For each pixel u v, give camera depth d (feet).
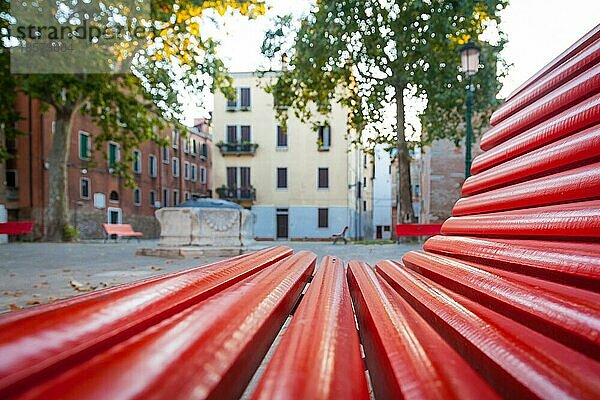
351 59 70.74
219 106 146.92
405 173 73.72
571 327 2.62
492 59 69.87
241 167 145.89
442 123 75.72
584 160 4.24
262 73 77.36
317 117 143.13
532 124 6.38
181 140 181.16
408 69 66.69
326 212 142.82
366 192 177.68
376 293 6.24
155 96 74.90
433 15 58.44
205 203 40.22
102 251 46.91
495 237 6.02
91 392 1.74
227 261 8.20
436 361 2.99
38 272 24.70
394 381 2.80
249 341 3.04
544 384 2.24
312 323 4.07
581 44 5.76
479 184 7.92
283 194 144.05
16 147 111.96
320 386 2.39
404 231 38.52
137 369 2.02
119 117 86.12
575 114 4.71
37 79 69.62
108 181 134.31
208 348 2.53
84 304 2.84
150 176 158.20
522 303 3.35
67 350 2.00
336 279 8.25
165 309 3.15
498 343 2.91
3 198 106.93
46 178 113.39
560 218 3.98
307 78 71.97
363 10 62.95
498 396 2.44
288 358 2.91
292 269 8.25
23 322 2.30
